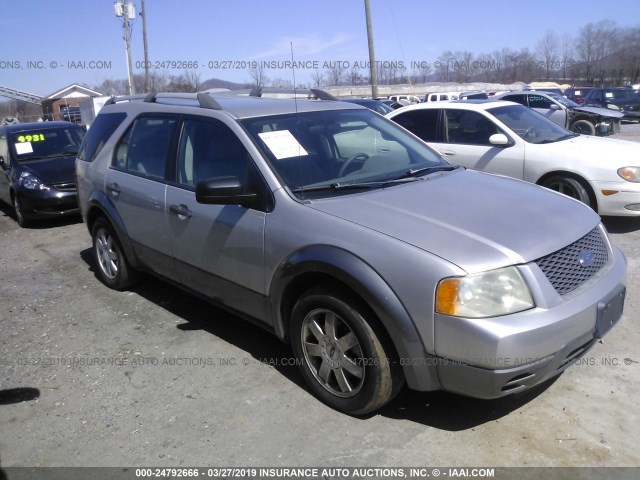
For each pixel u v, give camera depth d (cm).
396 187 355
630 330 404
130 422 327
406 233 290
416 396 339
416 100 2822
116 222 483
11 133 941
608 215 651
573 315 276
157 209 426
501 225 299
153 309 490
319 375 332
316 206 326
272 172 346
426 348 276
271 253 335
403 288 276
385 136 431
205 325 453
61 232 823
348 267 290
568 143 702
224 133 382
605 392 331
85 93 3916
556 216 320
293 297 338
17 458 301
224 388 357
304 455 291
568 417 310
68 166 880
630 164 639
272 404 337
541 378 277
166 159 429
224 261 372
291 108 409
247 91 500
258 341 421
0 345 438
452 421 313
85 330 456
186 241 402
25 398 358
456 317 264
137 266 485
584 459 278
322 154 378
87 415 336
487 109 746
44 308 511
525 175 698
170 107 446
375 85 1997
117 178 480
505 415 315
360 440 300
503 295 266
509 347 259
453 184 367
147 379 373
